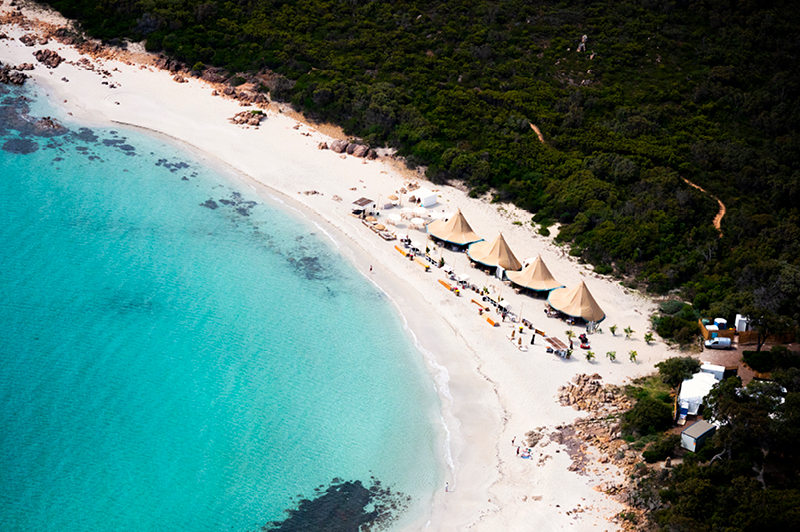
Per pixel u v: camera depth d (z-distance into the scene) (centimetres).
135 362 7662
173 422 6956
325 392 7556
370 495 6350
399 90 13325
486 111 13025
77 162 10888
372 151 12244
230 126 12475
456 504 6269
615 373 7956
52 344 7738
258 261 9562
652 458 6544
